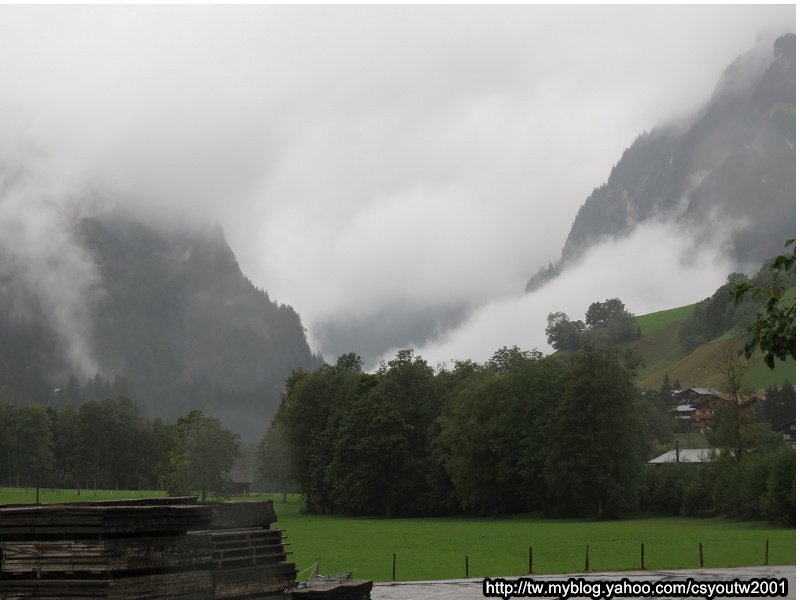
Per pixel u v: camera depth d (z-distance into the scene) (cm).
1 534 2012
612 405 11331
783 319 1513
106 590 1948
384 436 13050
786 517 8988
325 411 14725
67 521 1995
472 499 12294
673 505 11775
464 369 14800
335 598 2689
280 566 2566
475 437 12212
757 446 11219
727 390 11200
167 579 2111
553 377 12425
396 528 10075
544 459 11712
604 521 10819
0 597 1969
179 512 2159
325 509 14438
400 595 3856
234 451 13900
